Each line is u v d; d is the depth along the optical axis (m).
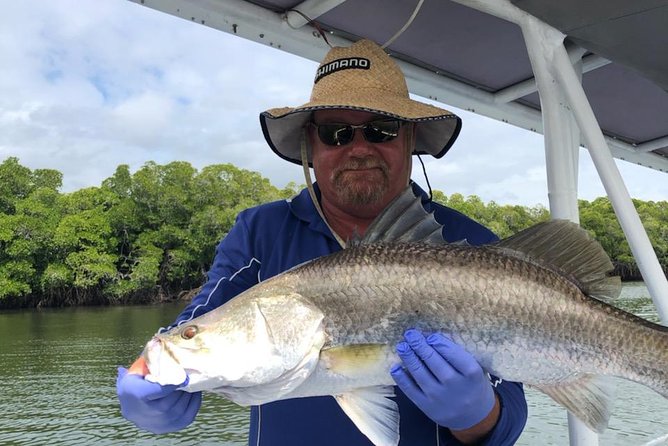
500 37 1.44
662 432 5.38
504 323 0.73
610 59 1.32
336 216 0.95
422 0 1.07
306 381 0.72
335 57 0.97
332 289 0.74
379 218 0.79
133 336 12.45
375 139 0.90
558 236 0.78
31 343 11.70
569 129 1.20
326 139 0.91
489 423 0.74
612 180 1.13
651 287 1.12
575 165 1.21
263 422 0.85
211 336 0.70
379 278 0.74
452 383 0.68
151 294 20.70
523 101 1.83
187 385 0.68
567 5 1.12
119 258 20.66
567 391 0.75
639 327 0.76
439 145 1.08
